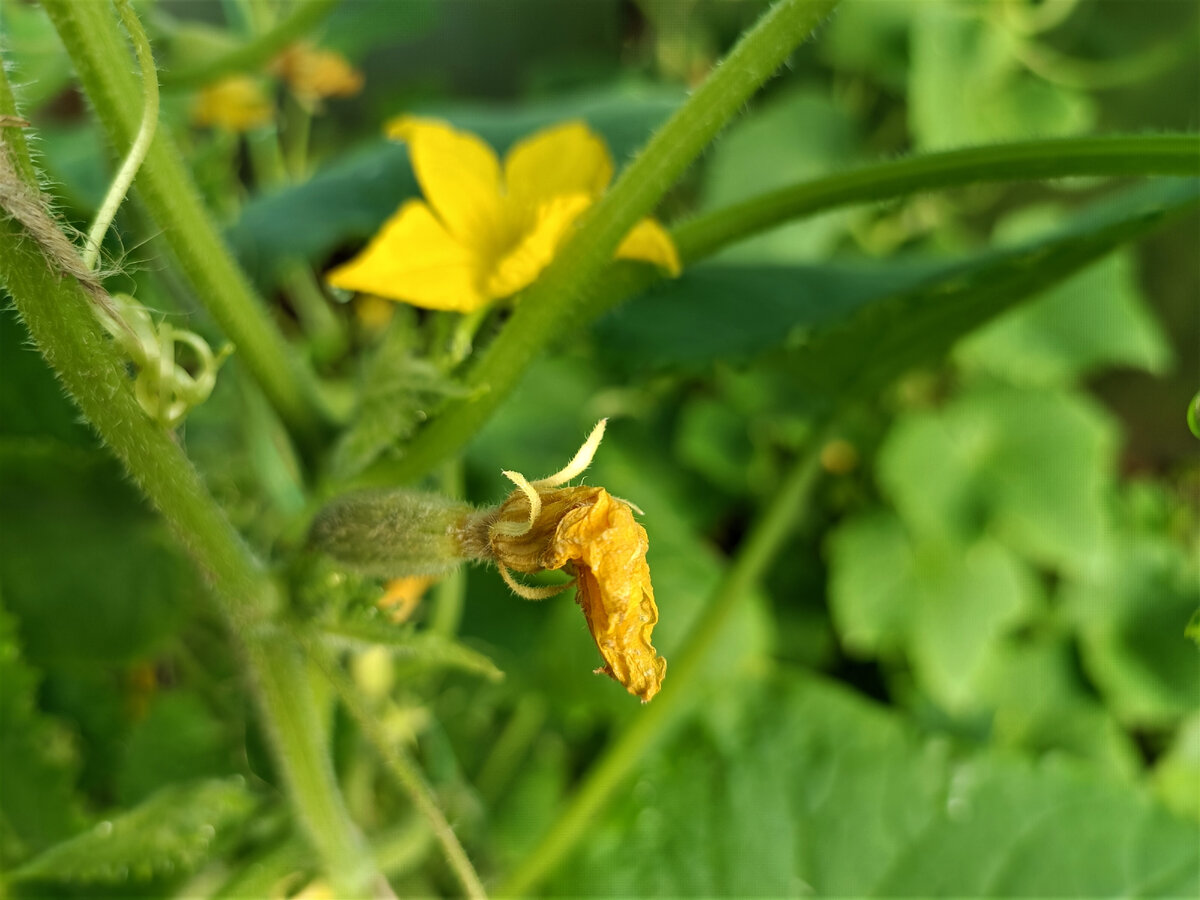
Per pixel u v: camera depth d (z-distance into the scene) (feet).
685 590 0.82
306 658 0.37
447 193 0.37
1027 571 1.11
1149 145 0.33
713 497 1.07
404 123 0.38
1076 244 0.42
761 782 0.67
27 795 0.48
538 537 0.30
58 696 0.59
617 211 0.33
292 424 0.39
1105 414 1.37
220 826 0.41
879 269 0.59
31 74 0.59
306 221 0.58
